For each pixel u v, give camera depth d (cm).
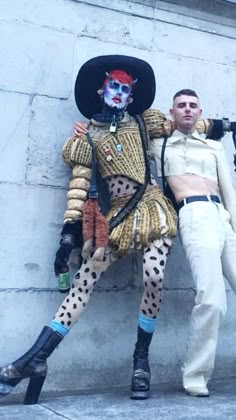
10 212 382
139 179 378
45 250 391
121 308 412
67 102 407
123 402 361
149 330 378
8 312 377
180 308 434
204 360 372
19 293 381
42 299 388
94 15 420
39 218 391
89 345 399
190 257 379
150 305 374
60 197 399
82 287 366
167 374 423
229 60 470
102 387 401
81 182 374
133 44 434
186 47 455
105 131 386
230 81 470
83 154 376
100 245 359
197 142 404
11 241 381
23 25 394
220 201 405
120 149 380
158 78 442
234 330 454
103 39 423
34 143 393
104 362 403
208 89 462
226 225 391
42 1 401
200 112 407
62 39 407
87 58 416
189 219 382
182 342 431
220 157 407
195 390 376
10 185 383
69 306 361
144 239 367
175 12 451
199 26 461
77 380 394
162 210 379
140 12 438
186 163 399
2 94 385
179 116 401
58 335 355
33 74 396
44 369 349
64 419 323
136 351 379
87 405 353
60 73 405
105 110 394
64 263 366
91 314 401
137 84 409
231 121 466
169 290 431
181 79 452
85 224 361
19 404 355
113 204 383
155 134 405
